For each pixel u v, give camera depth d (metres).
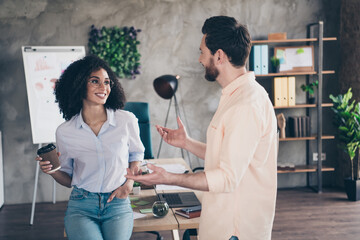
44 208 4.88
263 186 1.56
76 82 2.16
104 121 2.24
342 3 5.43
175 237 2.40
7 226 4.27
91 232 1.98
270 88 5.45
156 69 5.22
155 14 5.16
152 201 2.51
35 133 4.66
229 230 1.54
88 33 5.03
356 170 5.32
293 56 5.28
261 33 5.37
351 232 3.89
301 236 3.80
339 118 5.04
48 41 4.95
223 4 5.27
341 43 5.48
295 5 5.40
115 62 5.07
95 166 2.16
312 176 5.57
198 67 5.30
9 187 5.04
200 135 5.38
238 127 1.43
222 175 1.41
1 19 4.86
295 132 5.27
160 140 5.30
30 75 4.65
